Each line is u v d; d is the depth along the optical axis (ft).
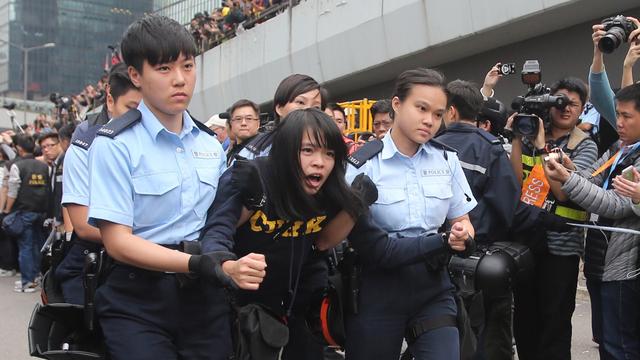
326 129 9.36
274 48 56.08
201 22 72.23
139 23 8.66
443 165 10.91
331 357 13.53
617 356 12.46
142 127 8.85
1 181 35.14
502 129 15.03
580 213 13.75
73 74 273.13
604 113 14.55
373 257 10.25
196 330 8.98
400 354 10.86
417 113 10.27
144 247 8.28
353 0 46.11
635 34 13.67
